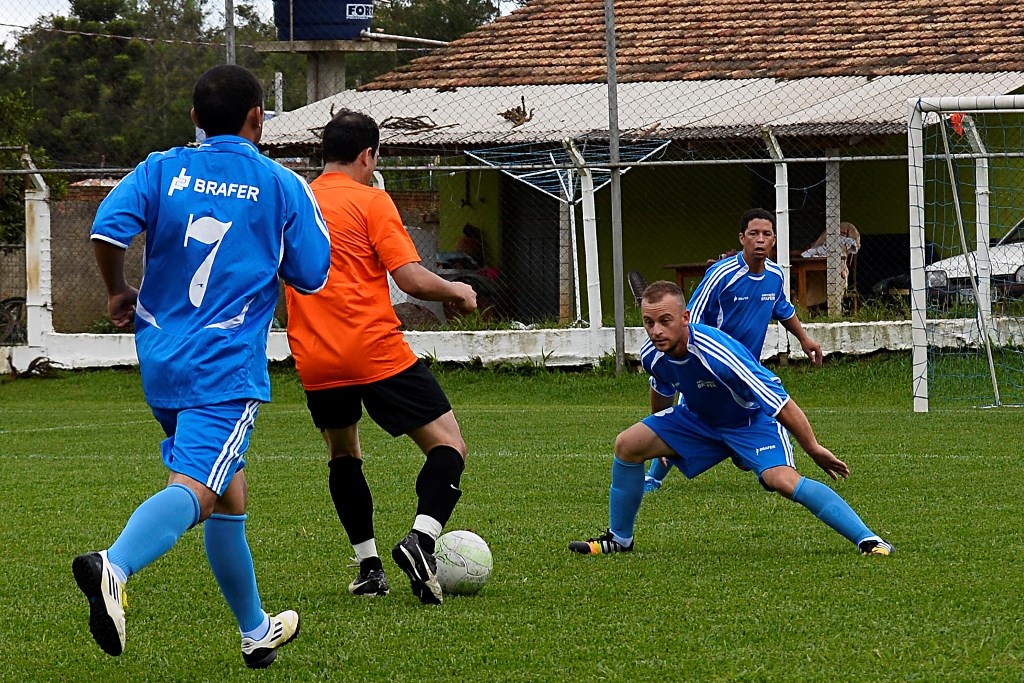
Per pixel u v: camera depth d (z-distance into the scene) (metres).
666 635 9.38
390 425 11.24
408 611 10.43
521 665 8.62
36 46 81.25
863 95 42.91
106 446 24.27
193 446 7.90
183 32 86.50
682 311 12.13
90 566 6.98
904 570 11.62
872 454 20.98
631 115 43.75
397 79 48.56
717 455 13.05
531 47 50.06
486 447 22.97
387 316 11.34
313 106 46.53
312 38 48.56
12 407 34.00
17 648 9.41
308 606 10.70
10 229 47.75
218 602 10.91
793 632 9.38
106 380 37.81
